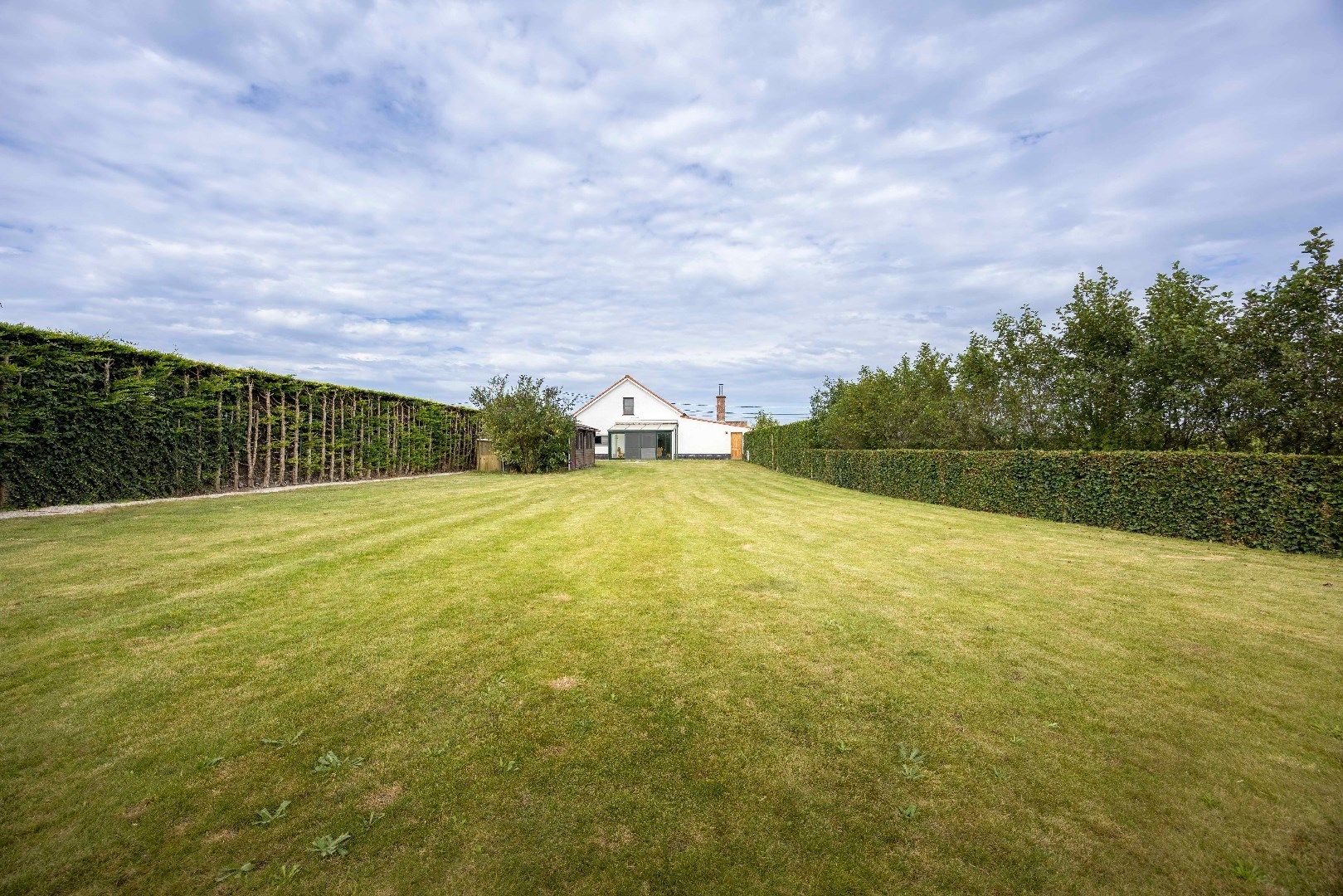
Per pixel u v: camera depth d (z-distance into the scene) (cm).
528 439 2356
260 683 355
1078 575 648
